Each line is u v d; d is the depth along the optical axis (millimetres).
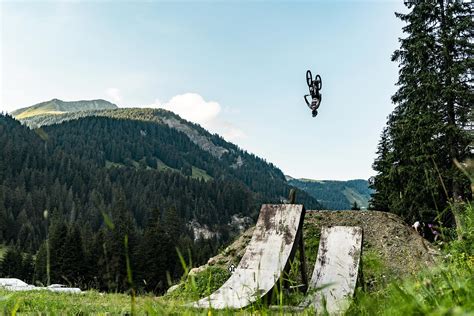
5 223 122625
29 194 144625
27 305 5762
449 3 24422
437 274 2146
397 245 14883
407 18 25688
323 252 9727
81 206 157000
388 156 24062
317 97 14984
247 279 8094
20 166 180250
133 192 187500
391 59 25953
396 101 26078
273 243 9484
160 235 59719
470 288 1708
